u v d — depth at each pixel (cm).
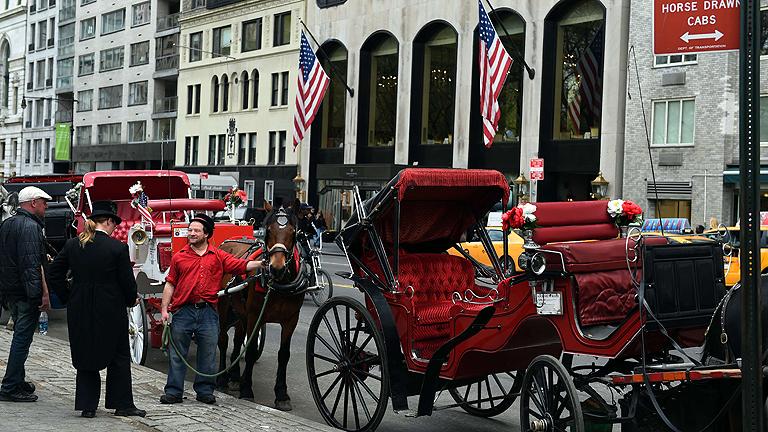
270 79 5659
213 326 938
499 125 4141
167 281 930
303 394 1100
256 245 1106
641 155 3419
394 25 4641
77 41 7944
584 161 3709
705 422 676
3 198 2134
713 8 621
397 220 882
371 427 873
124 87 7256
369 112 4888
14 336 905
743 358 564
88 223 841
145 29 6981
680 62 3297
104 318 831
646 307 672
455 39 4344
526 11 3916
